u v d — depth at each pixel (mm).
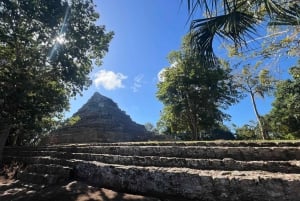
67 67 16203
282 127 32812
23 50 14891
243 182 5418
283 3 5570
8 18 12625
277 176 5180
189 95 30656
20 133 23844
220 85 30469
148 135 44188
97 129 40875
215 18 5758
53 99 17109
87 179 9039
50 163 11531
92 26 15602
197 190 6086
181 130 33844
